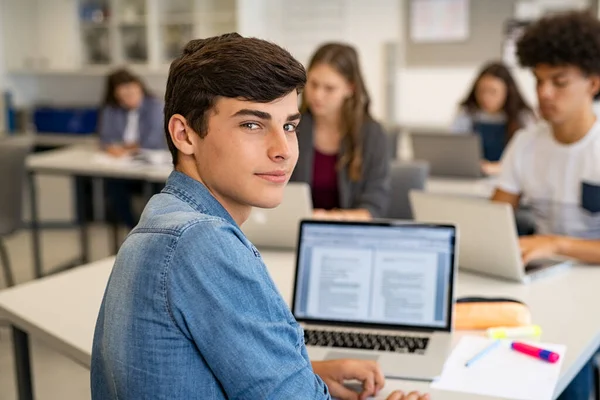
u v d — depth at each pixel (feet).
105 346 2.94
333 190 8.75
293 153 3.05
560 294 5.92
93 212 19.69
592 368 6.93
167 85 3.12
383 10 19.44
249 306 2.83
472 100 15.52
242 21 19.36
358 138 8.55
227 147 2.93
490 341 4.83
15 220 12.15
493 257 6.29
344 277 5.11
